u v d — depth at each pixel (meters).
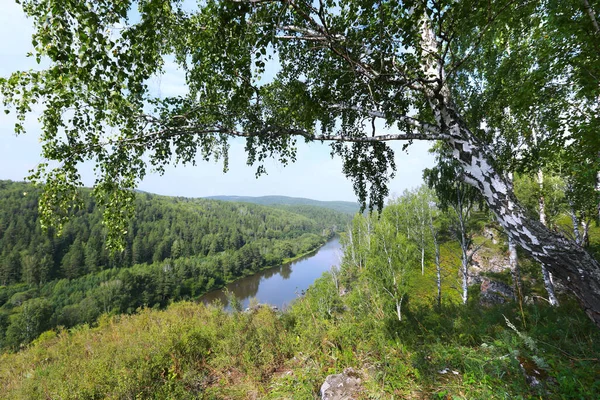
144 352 6.07
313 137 3.83
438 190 14.30
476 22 3.07
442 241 29.48
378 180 5.54
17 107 2.78
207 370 5.56
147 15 2.56
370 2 2.74
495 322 5.29
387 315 6.87
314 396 3.93
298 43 4.21
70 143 3.59
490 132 7.57
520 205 3.05
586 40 4.05
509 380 2.90
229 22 2.77
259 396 4.43
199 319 9.80
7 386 6.77
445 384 3.15
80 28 2.22
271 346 6.12
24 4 2.36
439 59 2.86
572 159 5.66
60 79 2.55
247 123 4.20
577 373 2.74
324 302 14.41
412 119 3.73
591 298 2.65
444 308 7.79
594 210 8.30
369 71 3.27
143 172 4.52
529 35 5.60
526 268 18.02
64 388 5.06
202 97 4.07
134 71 2.69
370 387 3.46
